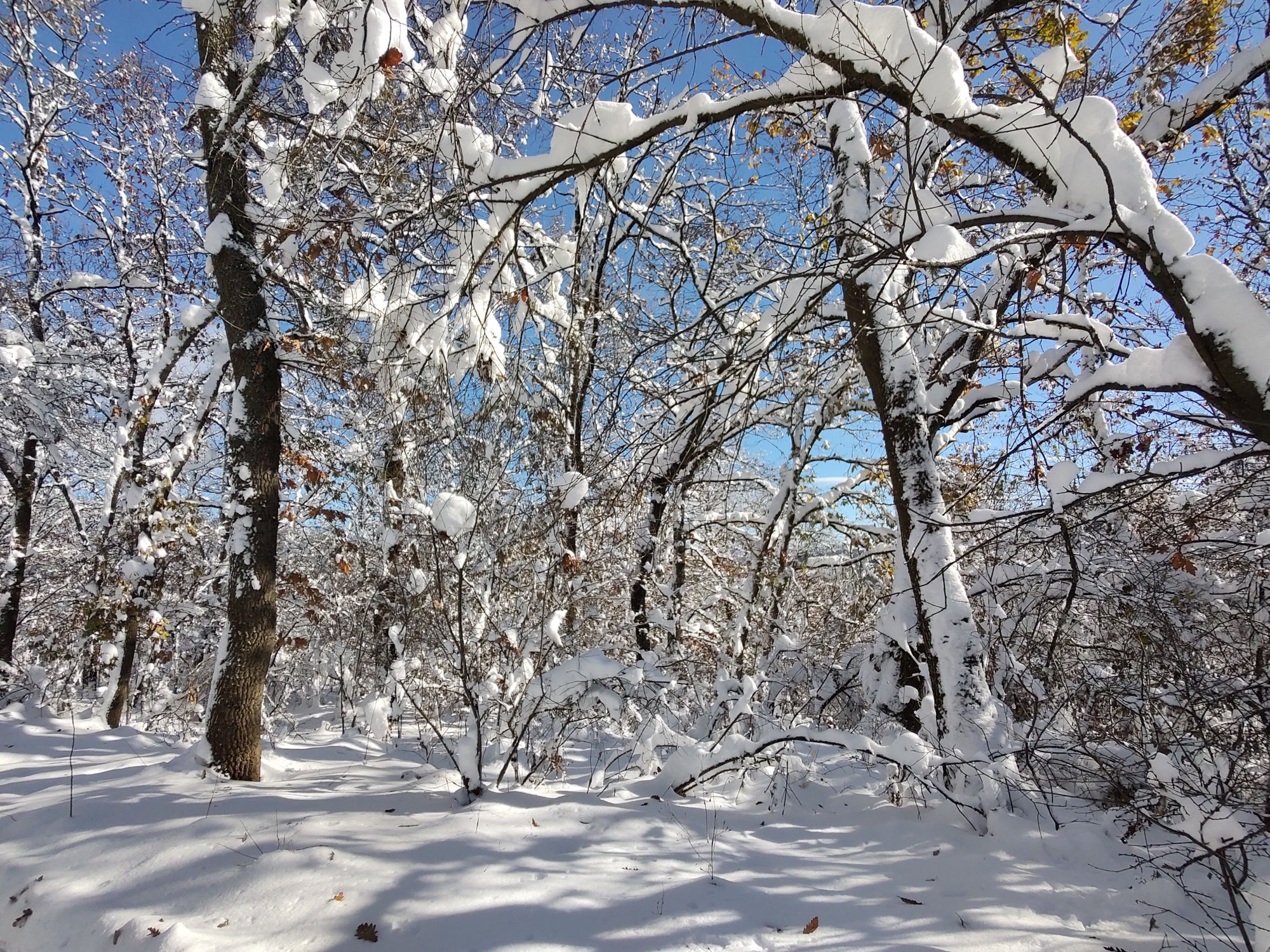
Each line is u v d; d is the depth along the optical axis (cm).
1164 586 523
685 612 996
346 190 614
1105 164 306
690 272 852
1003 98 511
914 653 552
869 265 401
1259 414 284
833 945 310
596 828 425
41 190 1229
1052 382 543
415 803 473
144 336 1277
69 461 1218
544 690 534
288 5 552
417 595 691
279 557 1066
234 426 650
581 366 866
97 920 335
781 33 403
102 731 787
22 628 1448
